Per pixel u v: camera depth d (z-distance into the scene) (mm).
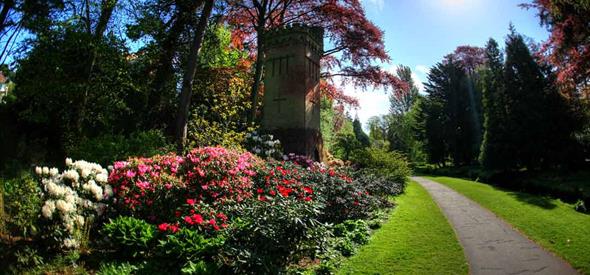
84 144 9828
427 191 17078
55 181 5793
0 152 11555
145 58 14547
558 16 14039
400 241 7168
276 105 16641
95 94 12664
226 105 14734
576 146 18875
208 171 7016
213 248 4871
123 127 14102
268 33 17438
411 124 43781
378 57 20438
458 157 34781
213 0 13375
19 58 12008
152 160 7367
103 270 4699
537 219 9672
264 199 6520
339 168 12492
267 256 4773
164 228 5188
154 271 4699
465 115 35281
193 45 12836
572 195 12953
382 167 16734
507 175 20500
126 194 6355
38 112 12172
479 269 5930
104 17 12648
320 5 19438
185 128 12172
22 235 5195
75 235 5203
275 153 13758
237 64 19484
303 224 4887
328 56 22266
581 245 7078
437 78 37438
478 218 10258
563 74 14984
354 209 9250
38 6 12008
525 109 20375
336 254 6113
